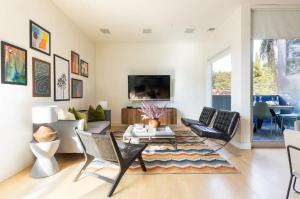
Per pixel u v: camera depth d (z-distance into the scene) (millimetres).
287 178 2486
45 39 3316
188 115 6516
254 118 4230
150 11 4031
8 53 2447
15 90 2588
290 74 4086
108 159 2342
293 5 3746
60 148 2988
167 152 3521
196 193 2113
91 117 4801
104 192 2139
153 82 6277
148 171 2688
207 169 2758
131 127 4164
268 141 3930
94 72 6352
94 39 5977
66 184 2316
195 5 3777
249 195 2078
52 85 3584
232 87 4242
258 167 2846
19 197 2027
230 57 4340
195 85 6488
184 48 6480
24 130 2775
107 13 4105
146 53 6484
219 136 3492
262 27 3877
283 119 4168
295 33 3879
